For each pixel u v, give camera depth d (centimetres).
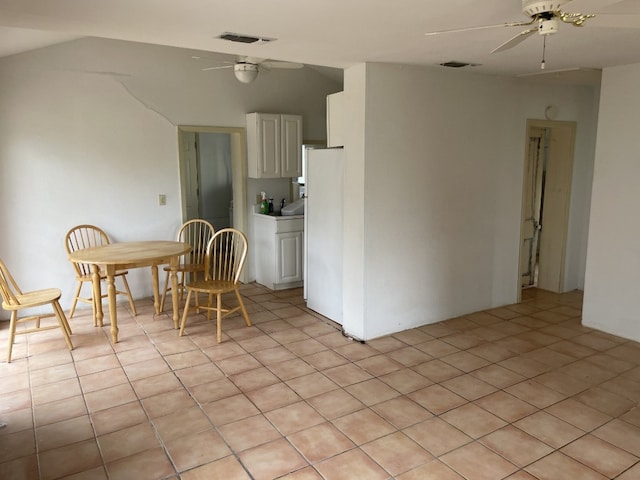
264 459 241
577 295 528
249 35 284
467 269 452
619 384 320
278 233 534
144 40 298
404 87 382
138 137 485
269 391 311
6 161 425
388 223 392
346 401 298
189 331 416
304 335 409
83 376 331
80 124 454
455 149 420
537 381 324
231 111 538
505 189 461
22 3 221
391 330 411
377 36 288
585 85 497
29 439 259
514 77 442
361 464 237
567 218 521
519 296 497
